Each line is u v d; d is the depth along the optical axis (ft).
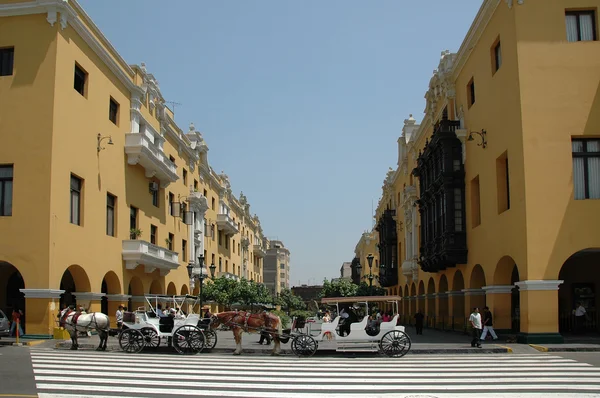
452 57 110.22
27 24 82.99
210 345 75.10
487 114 88.17
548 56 75.46
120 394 37.68
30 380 43.60
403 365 55.21
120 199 103.96
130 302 112.06
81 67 89.81
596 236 72.23
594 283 99.40
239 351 68.54
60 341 75.25
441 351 68.85
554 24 75.97
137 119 112.27
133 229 109.40
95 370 49.47
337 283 190.19
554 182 73.20
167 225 132.77
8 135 80.84
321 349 68.49
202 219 162.71
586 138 75.31
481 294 97.04
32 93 81.20
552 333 71.20
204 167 172.24
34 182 79.36
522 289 73.41
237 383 42.73
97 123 94.99
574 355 63.67
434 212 114.21
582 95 74.64
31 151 80.02
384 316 78.79
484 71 89.71
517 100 75.61
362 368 52.60
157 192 126.82
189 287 148.46
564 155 73.72
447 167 101.30
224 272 191.11
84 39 90.53
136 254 103.35
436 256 106.52
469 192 97.60
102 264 94.58
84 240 88.43
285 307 283.38
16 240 78.43
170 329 69.41
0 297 95.96
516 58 75.92
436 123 114.83
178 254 140.77
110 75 101.14
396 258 183.73
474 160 94.89
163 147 131.13
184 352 67.41
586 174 74.49
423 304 143.74
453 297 108.58
